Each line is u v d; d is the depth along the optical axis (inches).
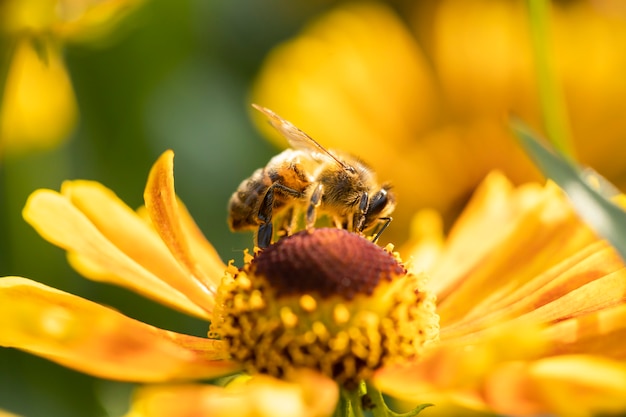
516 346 4.9
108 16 6.8
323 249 5.6
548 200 6.2
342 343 5.5
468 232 6.4
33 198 5.8
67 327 5.0
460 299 6.0
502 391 4.9
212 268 6.2
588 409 4.8
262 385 5.0
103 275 5.9
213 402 4.9
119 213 6.1
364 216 6.3
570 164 5.1
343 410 5.5
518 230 6.1
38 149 7.3
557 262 6.0
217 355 5.7
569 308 5.7
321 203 6.3
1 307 5.3
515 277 6.0
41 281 7.0
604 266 5.8
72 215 5.9
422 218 6.9
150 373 5.1
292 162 6.2
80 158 7.4
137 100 7.5
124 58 7.4
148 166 7.4
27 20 6.7
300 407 4.9
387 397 6.7
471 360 4.9
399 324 5.6
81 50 7.3
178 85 7.5
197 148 7.5
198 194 7.5
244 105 7.7
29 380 6.7
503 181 6.6
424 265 6.5
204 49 7.6
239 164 7.6
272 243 6.1
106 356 5.0
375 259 5.7
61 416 6.7
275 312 5.6
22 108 7.3
